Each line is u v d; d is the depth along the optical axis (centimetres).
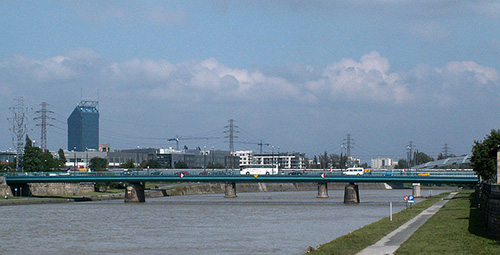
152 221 14550
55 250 9888
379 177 19862
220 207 19412
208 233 12031
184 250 9725
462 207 16262
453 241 8694
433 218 13012
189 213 16925
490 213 9269
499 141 17200
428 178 19288
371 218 15112
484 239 8744
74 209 18388
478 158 17300
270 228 12900
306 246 10062
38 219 15025
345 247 8644
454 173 19438
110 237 11475
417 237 9469
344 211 17488
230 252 9462
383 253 7950
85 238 11344
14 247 10231
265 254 9225
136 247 10125
